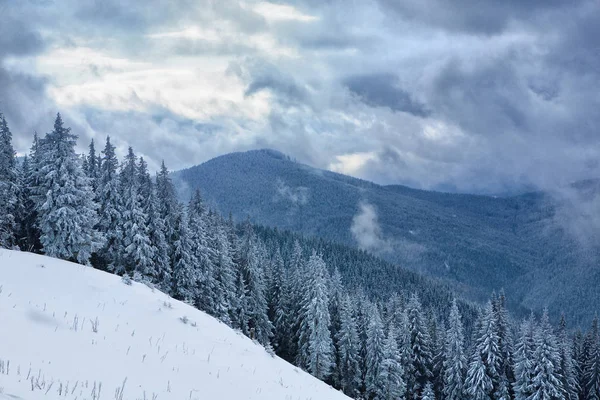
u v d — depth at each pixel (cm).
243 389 1259
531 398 4591
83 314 1417
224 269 5025
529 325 5019
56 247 3291
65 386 830
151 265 3997
